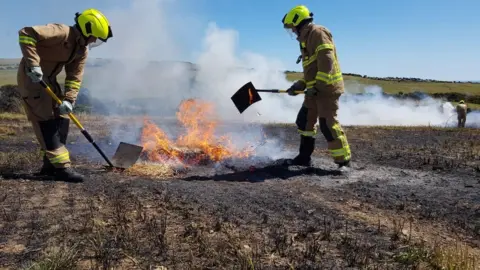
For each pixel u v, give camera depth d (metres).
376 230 3.68
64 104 5.12
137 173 5.93
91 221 3.66
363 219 4.02
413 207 4.43
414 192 5.06
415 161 7.18
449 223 3.92
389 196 4.88
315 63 6.21
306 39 6.20
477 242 3.45
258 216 4.02
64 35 5.05
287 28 6.47
